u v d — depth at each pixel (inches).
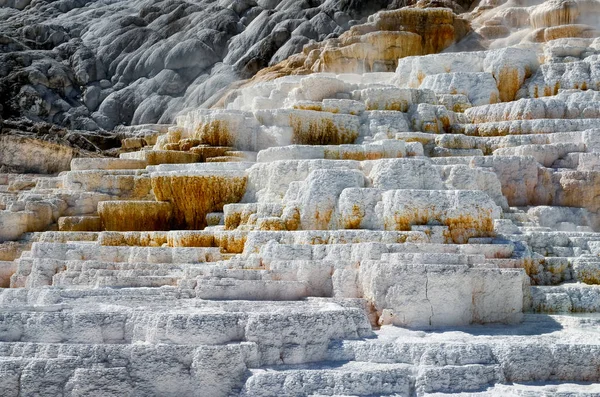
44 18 2659.9
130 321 491.2
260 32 2304.4
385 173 869.2
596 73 1366.9
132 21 2480.3
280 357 481.1
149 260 792.3
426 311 591.8
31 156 1371.8
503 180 999.0
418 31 1830.7
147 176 1066.1
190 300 575.8
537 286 706.8
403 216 781.9
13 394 434.3
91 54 2362.2
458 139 1118.4
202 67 2292.1
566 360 482.6
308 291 645.9
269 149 1056.2
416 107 1233.4
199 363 451.5
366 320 529.7
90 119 2156.7
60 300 576.1
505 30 1868.8
